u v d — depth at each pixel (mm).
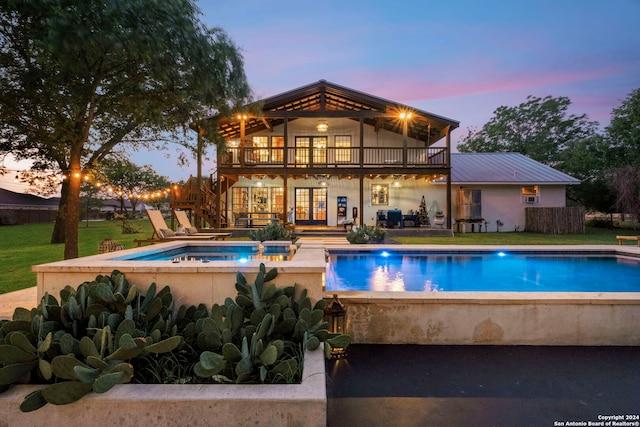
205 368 1910
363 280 6070
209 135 9492
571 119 26562
